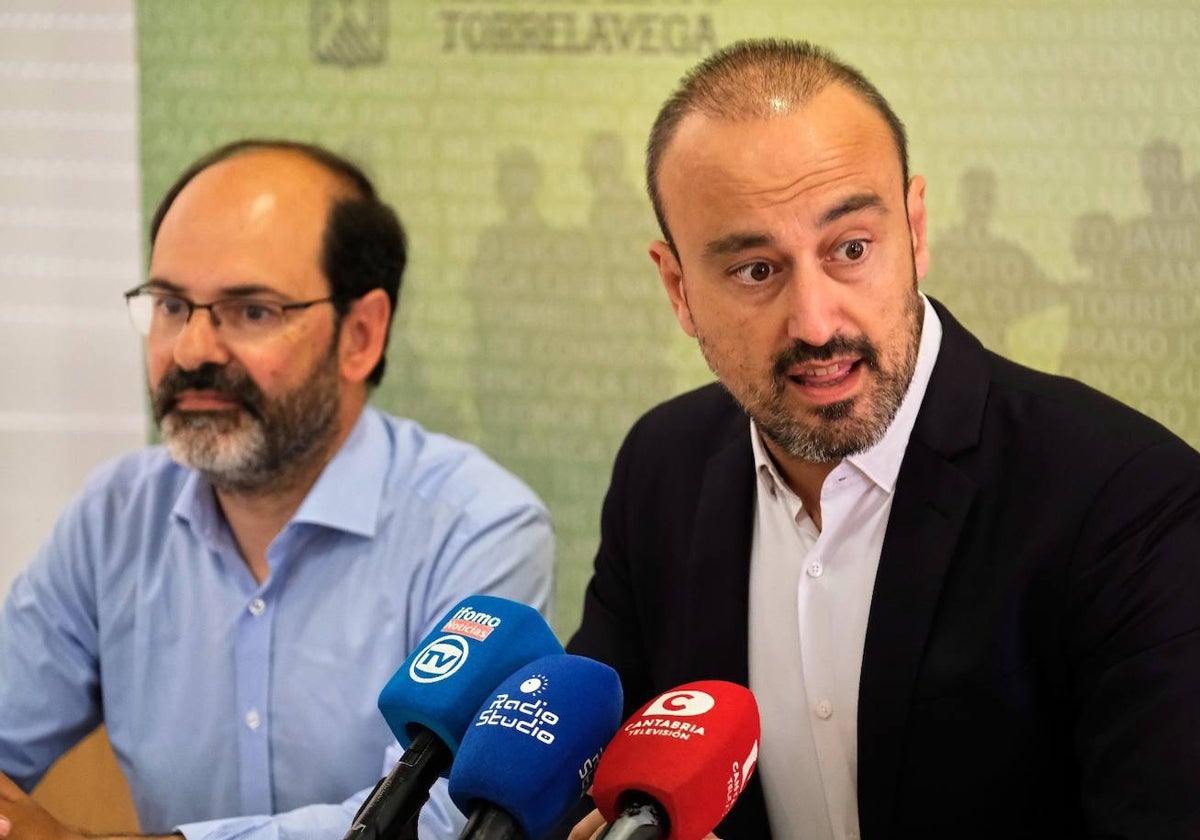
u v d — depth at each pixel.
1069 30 2.23
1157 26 2.21
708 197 1.19
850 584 1.39
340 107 2.43
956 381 1.37
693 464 1.55
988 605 1.28
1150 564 1.21
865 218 1.18
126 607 1.88
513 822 0.91
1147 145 2.23
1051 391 1.36
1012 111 2.25
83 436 2.55
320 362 1.81
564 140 2.38
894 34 2.27
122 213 2.51
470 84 2.40
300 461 1.82
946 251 2.29
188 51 2.46
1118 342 2.26
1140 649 1.19
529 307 2.42
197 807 1.82
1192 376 2.24
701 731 0.93
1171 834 1.10
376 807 0.95
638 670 1.56
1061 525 1.26
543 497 2.45
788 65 1.22
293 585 1.82
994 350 2.29
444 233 2.43
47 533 2.56
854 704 1.38
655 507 1.57
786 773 1.43
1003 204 2.27
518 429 2.44
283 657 1.80
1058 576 1.25
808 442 1.24
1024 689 1.26
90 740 2.42
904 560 1.32
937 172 2.28
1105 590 1.22
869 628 1.32
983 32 2.25
